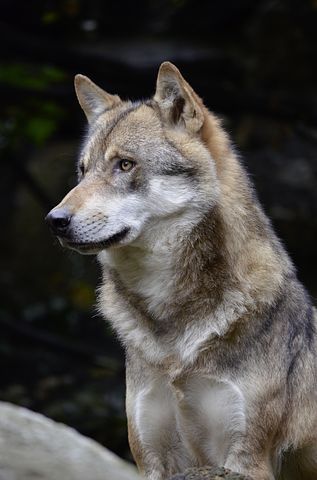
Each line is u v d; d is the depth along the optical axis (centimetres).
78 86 1151
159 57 2666
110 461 624
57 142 2866
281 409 1004
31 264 2933
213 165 1016
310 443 1045
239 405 984
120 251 1020
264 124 2703
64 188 2911
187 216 1002
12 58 2314
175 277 1002
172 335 1004
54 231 997
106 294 1067
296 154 2716
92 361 2355
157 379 1013
